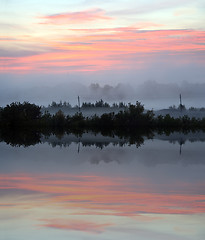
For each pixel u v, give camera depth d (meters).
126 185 12.03
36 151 22.02
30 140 30.41
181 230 7.59
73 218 8.36
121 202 9.77
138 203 9.69
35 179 13.05
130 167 15.82
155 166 16.05
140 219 8.30
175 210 9.01
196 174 14.02
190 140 30.31
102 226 7.82
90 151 22.03
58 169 15.28
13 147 24.41
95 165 16.41
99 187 11.69
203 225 7.90
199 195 10.59
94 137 34.41
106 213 8.74
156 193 10.86
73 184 12.16
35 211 8.91
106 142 28.33
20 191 11.08
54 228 7.69
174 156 19.41
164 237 7.21
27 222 8.07
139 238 7.17
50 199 10.12
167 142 28.17
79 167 15.84
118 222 8.08
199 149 22.89
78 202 9.77
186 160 17.88
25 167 15.83
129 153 20.89
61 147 24.42
